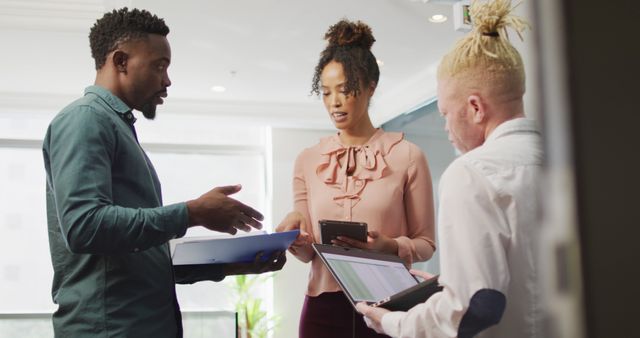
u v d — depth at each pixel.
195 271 1.81
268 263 1.83
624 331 0.15
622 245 0.16
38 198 7.12
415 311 1.07
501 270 0.95
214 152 7.70
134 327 1.42
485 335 0.99
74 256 1.45
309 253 1.77
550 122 0.16
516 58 1.07
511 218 0.96
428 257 1.72
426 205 1.75
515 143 1.01
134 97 1.62
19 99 6.56
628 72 0.16
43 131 7.23
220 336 2.46
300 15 4.70
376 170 1.75
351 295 1.33
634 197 0.16
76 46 5.18
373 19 4.78
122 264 1.43
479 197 0.98
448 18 4.75
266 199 7.74
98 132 1.41
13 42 5.07
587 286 0.16
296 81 6.49
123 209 1.36
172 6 4.48
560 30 0.16
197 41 5.24
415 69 6.08
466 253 0.96
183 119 7.27
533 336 0.95
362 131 1.82
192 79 6.38
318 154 1.86
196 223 1.46
